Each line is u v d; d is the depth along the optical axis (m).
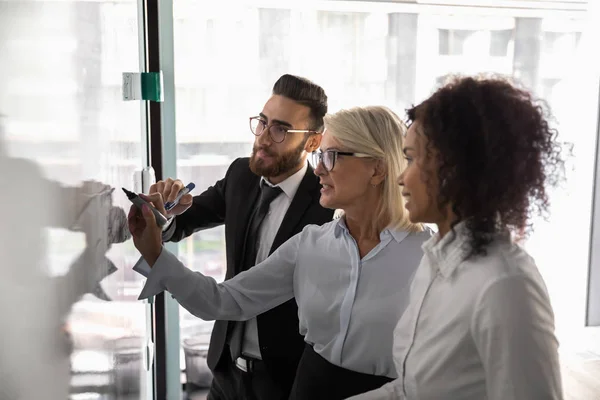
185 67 2.99
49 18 0.63
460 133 0.88
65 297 0.68
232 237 1.90
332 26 3.06
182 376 3.28
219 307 1.43
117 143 1.16
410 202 0.98
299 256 1.46
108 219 1.02
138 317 1.50
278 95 1.80
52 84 0.64
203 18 2.96
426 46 3.15
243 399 1.81
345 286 1.37
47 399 0.60
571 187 3.50
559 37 3.29
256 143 1.82
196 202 2.05
